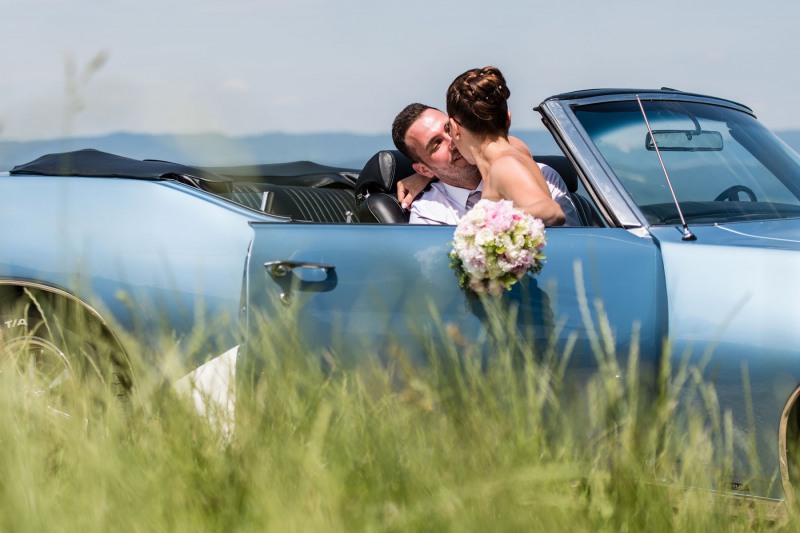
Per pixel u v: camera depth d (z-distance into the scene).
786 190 5.29
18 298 5.20
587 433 3.33
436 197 6.03
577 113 5.06
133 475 2.86
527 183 5.02
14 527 2.61
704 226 4.71
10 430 3.32
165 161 5.72
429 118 5.86
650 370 4.29
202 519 2.71
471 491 2.62
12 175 5.64
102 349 4.41
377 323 4.44
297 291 4.57
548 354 4.04
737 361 4.16
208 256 4.83
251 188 6.57
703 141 5.30
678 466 3.45
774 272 4.22
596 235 4.59
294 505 2.62
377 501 2.71
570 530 2.69
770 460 4.10
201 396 3.40
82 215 5.15
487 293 4.34
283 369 3.38
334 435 2.97
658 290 4.35
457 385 3.22
